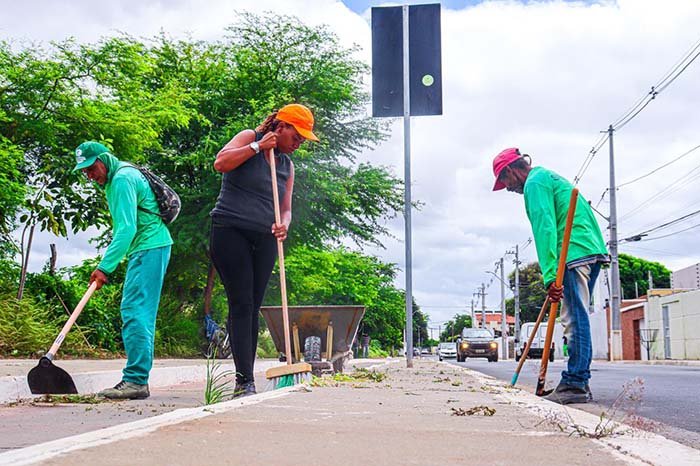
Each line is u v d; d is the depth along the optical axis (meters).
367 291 40.09
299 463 2.13
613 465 2.22
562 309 5.54
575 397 5.47
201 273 19.34
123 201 5.14
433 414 3.80
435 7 13.83
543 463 2.24
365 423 3.26
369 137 21.03
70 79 12.60
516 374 6.53
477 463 2.23
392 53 13.89
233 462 2.09
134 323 5.23
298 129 5.39
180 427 2.79
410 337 14.01
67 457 2.01
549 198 5.44
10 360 9.69
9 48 12.48
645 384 8.85
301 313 8.67
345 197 19.58
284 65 20.39
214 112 19.14
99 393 5.08
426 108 13.82
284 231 5.27
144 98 14.45
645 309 36.28
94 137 12.84
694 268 40.38
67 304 14.04
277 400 4.33
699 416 5.01
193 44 19.95
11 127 12.15
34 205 12.32
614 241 33.59
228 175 5.31
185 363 10.62
